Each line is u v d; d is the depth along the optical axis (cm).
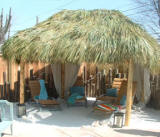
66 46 532
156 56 557
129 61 539
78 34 558
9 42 623
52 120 630
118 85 895
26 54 570
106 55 503
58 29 617
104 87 1011
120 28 569
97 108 662
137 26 621
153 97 826
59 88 948
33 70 920
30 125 568
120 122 563
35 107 791
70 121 626
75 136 483
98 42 522
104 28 575
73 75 966
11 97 865
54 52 543
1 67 837
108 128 554
